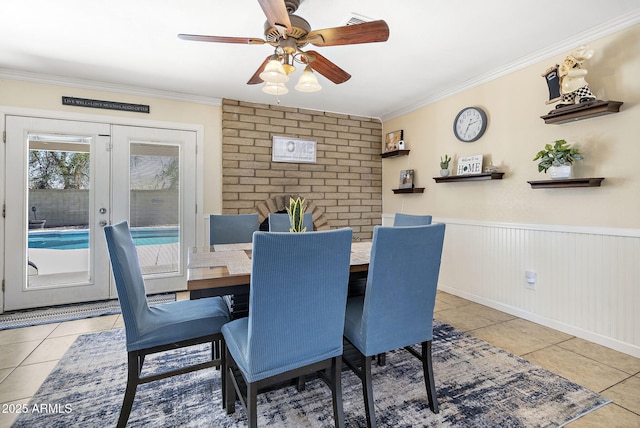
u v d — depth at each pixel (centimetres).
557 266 249
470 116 316
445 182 352
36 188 302
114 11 200
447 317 280
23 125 294
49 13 201
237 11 201
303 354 124
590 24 216
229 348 138
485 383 179
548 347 222
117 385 177
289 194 402
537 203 262
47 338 237
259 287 110
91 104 316
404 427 144
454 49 252
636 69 204
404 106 402
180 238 356
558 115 231
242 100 376
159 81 316
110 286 329
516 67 274
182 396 167
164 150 348
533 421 148
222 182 371
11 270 294
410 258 141
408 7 197
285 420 150
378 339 141
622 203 211
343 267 127
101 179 322
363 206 447
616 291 215
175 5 195
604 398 164
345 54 261
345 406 160
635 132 205
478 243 315
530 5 195
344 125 432
